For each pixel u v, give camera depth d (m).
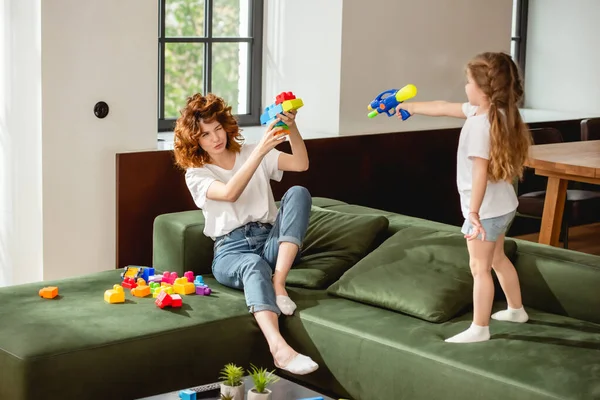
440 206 5.38
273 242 3.37
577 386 2.49
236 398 2.42
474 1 5.39
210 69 4.92
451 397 2.68
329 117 4.87
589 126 5.25
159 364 2.90
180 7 4.77
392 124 5.10
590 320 3.10
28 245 4.02
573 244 5.80
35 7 3.78
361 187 4.93
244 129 4.97
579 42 6.38
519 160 2.81
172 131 4.84
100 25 3.93
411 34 5.07
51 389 2.69
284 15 5.00
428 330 2.94
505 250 3.25
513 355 2.71
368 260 3.39
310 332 3.07
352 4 4.74
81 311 3.04
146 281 3.43
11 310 3.03
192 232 3.57
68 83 3.88
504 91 2.79
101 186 4.05
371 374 2.89
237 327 3.09
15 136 3.99
